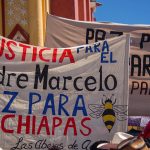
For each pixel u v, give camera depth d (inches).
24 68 351.6
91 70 357.7
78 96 354.9
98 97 356.5
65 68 355.6
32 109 349.1
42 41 546.3
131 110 448.5
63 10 631.2
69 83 354.9
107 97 356.8
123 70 360.2
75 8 637.9
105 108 355.9
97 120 354.3
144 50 459.2
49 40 466.6
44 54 354.9
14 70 350.6
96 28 462.9
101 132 353.7
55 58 355.3
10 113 346.9
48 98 351.6
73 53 357.1
